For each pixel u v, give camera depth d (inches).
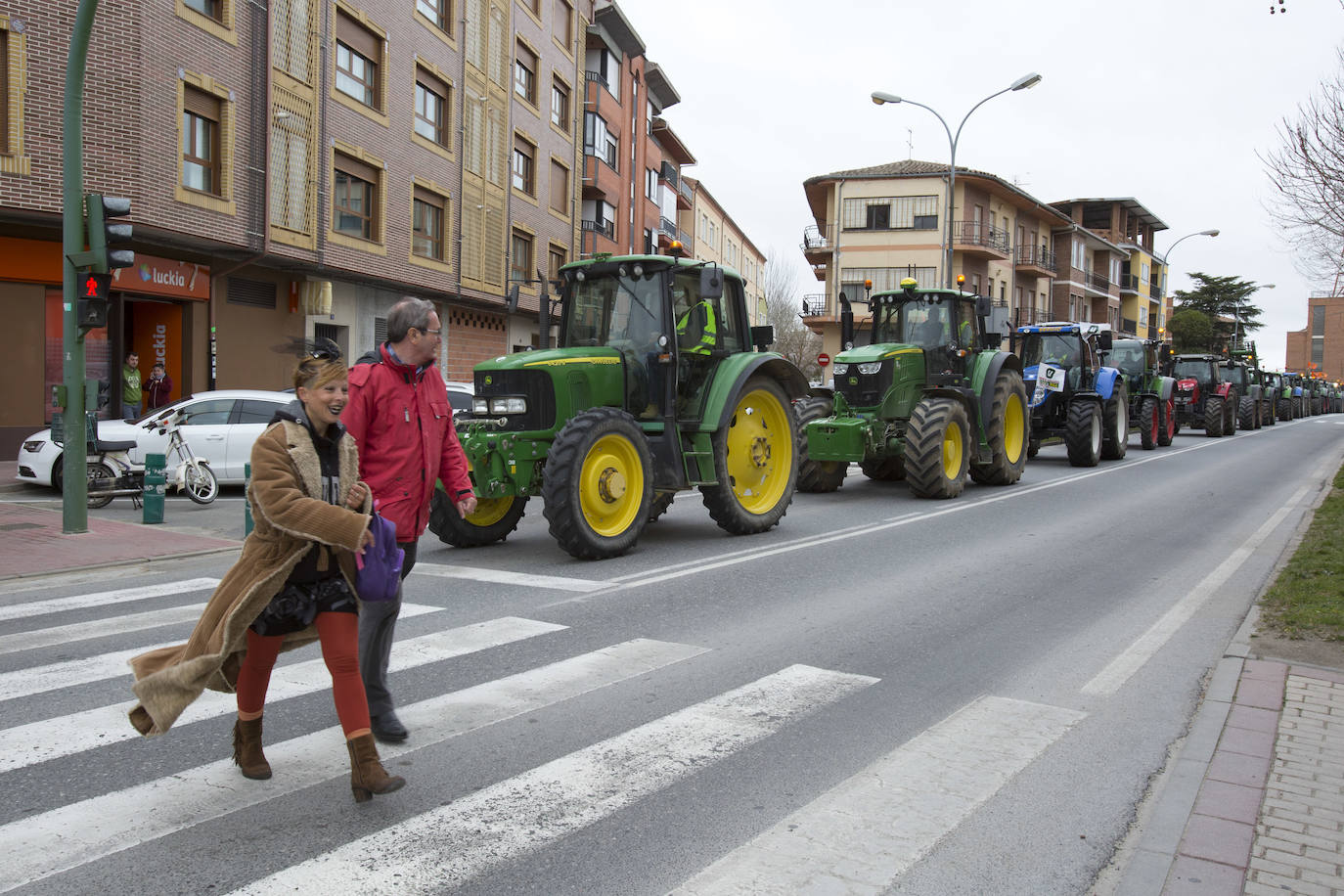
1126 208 2472.9
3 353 630.5
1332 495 508.1
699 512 470.6
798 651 227.1
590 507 333.4
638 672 208.5
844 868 123.9
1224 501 524.4
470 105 1072.2
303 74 790.5
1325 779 148.3
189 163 682.8
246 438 542.9
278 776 149.9
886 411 515.8
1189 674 212.7
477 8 1078.4
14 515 438.6
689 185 2090.3
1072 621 259.8
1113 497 538.6
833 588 297.7
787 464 414.0
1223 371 1280.8
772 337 417.4
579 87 1390.3
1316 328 3238.2
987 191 1692.9
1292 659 212.1
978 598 287.1
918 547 373.7
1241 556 359.6
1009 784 151.7
